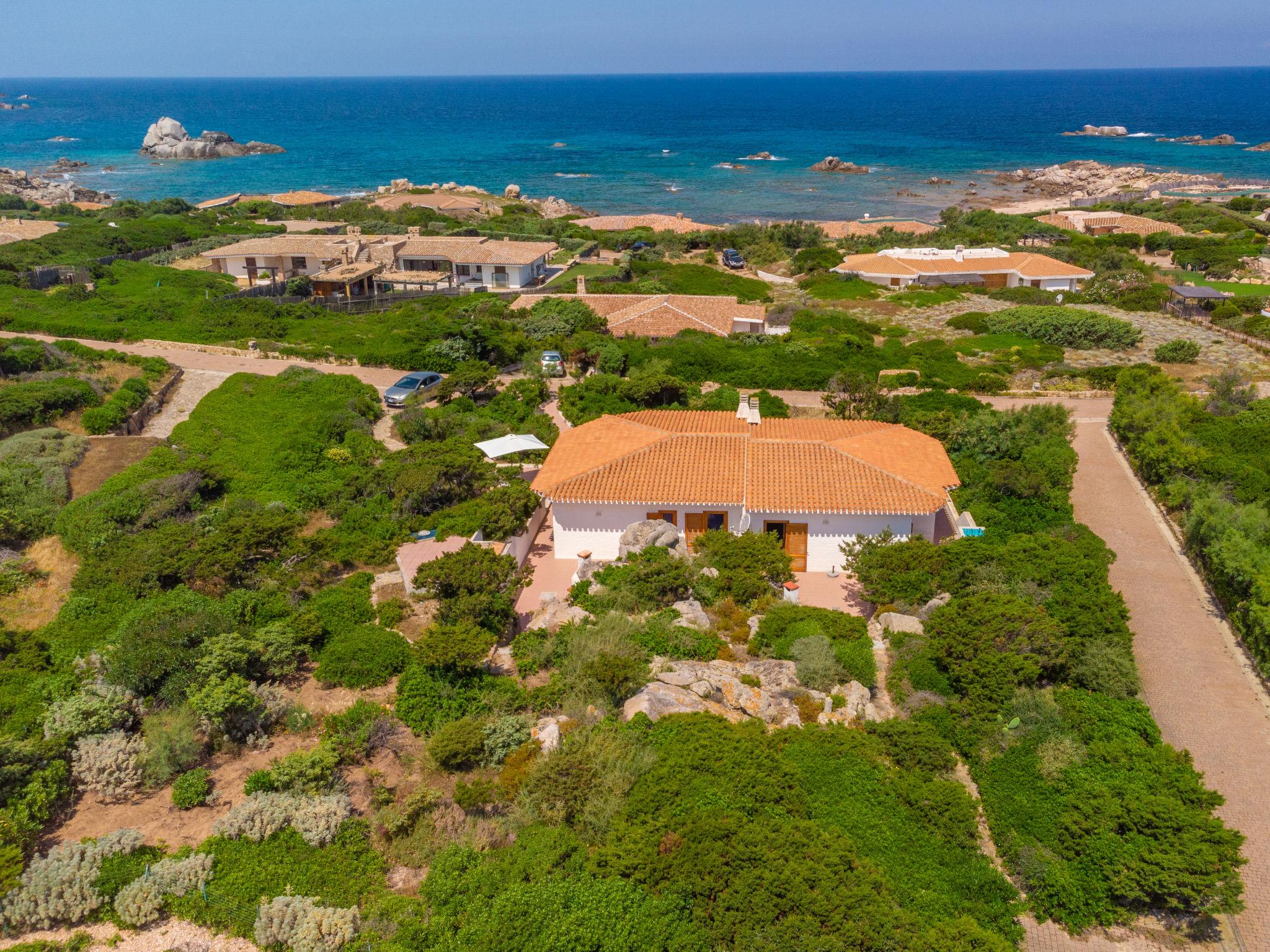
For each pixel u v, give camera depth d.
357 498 40.31
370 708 25.14
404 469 41.00
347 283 77.75
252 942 18.03
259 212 125.69
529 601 33.50
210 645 26.19
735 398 52.47
